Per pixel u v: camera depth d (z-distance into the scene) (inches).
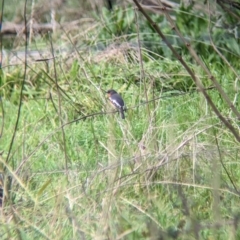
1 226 335.6
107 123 466.9
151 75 553.3
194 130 413.1
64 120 479.8
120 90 549.0
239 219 311.1
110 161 388.8
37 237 332.2
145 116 473.7
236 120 457.1
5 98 560.7
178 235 296.8
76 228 319.0
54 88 540.4
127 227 319.9
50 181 368.8
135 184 369.7
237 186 386.3
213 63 618.5
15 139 465.4
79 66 575.5
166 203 360.5
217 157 394.6
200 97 502.3
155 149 398.6
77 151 439.8
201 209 358.6
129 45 614.9
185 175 377.4
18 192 376.5
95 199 354.6
